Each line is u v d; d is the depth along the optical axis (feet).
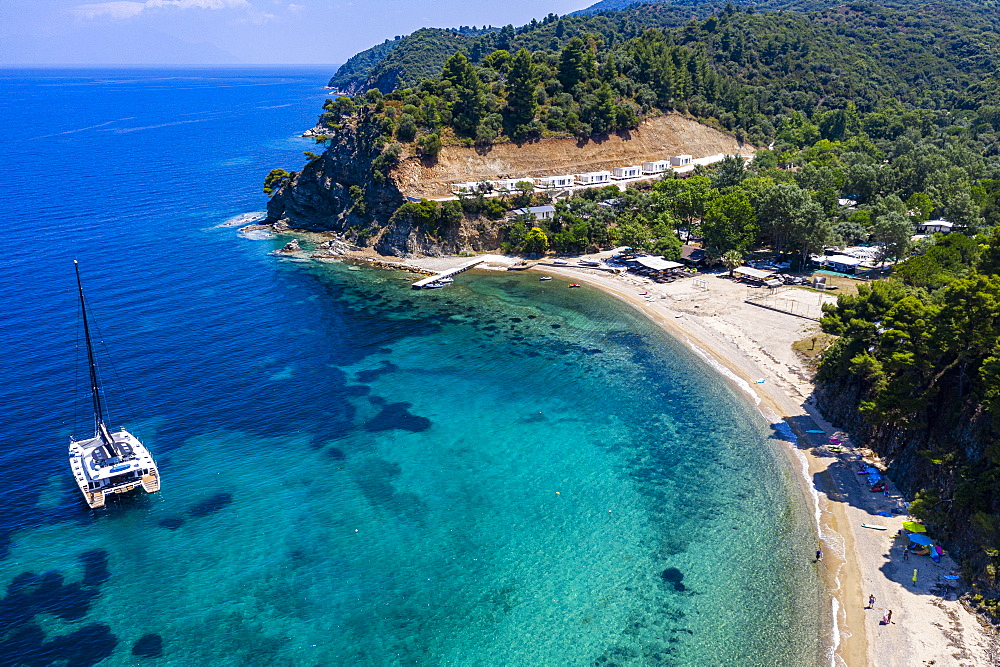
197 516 231.91
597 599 197.77
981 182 595.47
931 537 212.02
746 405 308.40
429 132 604.08
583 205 565.12
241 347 371.35
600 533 226.58
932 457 213.66
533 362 361.30
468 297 462.19
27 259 502.38
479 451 276.21
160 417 293.84
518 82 634.84
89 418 290.76
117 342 368.27
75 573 204.33
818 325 382.22
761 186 532.73
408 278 502.38
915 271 338.54
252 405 307.99
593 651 179.63
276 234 618.85
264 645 180.96
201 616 190.08
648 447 278.87
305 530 226.58
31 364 337.11
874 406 237.45
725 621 188.44
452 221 545.85
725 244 489.26
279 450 272.72
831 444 272.10
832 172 607.78
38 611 189.37
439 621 189.98
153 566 208.44
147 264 509.35
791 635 182.29
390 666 175.22
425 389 329.72
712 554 215.31
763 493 244.83
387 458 270.05
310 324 410.11
